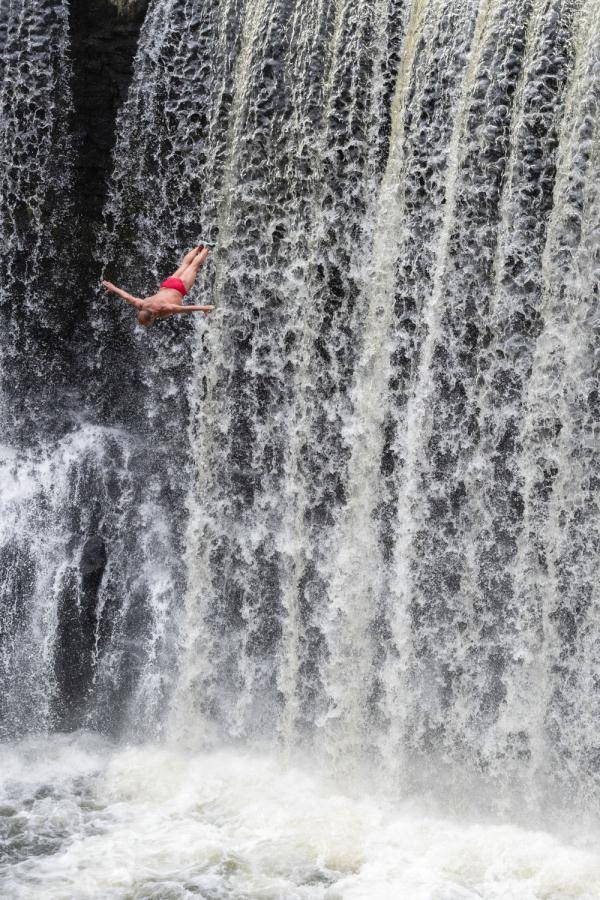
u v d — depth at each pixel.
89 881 21.73
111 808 25.19
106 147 30.09
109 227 30.20
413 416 26.91
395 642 27.11
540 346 25.75
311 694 28.06
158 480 30.17
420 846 23.70
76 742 29.02
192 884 21.70
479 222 26.05
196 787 26.25
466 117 25.91
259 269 28.22
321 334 27.69
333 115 27.06
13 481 30.30
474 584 26.69
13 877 21.84
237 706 28.94
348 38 26.92
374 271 27.02
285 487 28.50
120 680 29.94
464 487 26.69
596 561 25.77
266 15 27.62
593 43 24.89
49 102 29.66
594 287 25.19
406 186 26.56
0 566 29.70
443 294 26.42
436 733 26.86
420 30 26.44
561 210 25.14
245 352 28.66
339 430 27.69
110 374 30.70
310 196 27.48
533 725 26.09
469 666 26.72
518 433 26.19
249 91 27.73
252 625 28.92
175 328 29.77
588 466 25.70
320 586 27.97
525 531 26.19
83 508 30.23
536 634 26.20
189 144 29.14
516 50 25.52
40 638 29.66
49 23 29.47
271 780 26.77
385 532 27.34
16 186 29.84
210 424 29.22
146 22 29.28
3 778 26.69
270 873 22.27
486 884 22.17
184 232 29.59
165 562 29.98
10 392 30.72
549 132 25.27
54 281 30.47
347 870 22.55
